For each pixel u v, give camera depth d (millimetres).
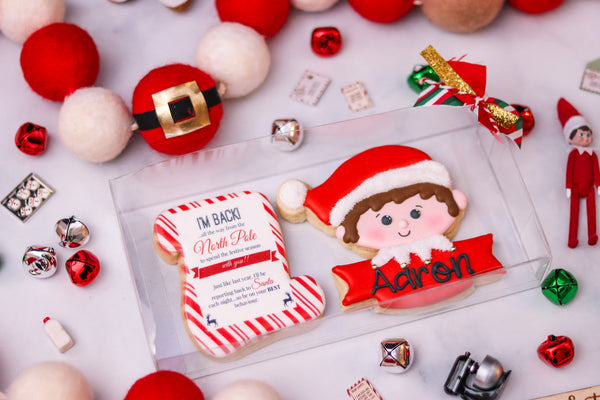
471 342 496
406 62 558
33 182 523
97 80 547
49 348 495
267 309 483
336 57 558
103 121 498
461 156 526
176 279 497
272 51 559
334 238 507
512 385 488
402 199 498
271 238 496
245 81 522
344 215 496
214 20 565
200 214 499
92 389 483
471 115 522
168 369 480
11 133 537
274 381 487
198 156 514
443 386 488
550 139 541
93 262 498
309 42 562
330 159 525
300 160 524
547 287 494
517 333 497
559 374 490
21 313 500
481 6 527
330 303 493
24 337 496
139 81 512
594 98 552
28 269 500
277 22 538
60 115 504
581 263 512
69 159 531
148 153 533
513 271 496
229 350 479
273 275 489
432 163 507
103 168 529
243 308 483
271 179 522
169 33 561
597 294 506
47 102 542
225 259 491
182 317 487
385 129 527
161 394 452
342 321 490
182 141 502
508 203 516
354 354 493
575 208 517
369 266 489
